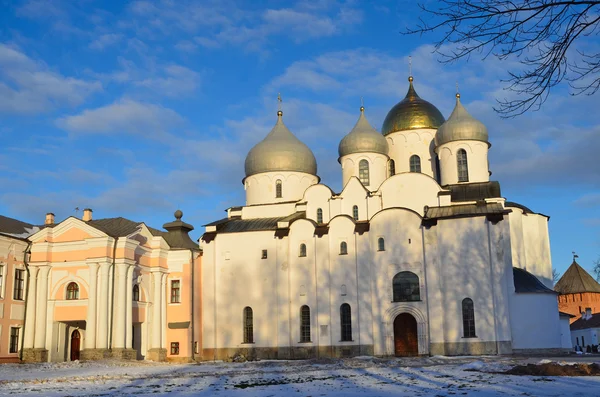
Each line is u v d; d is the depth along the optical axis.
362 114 76.25
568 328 73.31
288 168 75.25
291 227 67.38
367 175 73.19
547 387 26.56
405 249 63.19
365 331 62.91
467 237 61.66
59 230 61.38
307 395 25.95
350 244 65.00
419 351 60.91
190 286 67.25
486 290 60.25
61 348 61.28
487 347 59.22
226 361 65.38
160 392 28.50
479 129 70.81
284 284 66.44
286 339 65.19
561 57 13.30
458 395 24.42
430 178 66.81
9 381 35.91
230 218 74.62
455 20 13.34
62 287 60.50
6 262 57.81
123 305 59.03
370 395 25.22
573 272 114.81
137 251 63.53
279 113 79.81
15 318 58.34
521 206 70.50
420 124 76.00
